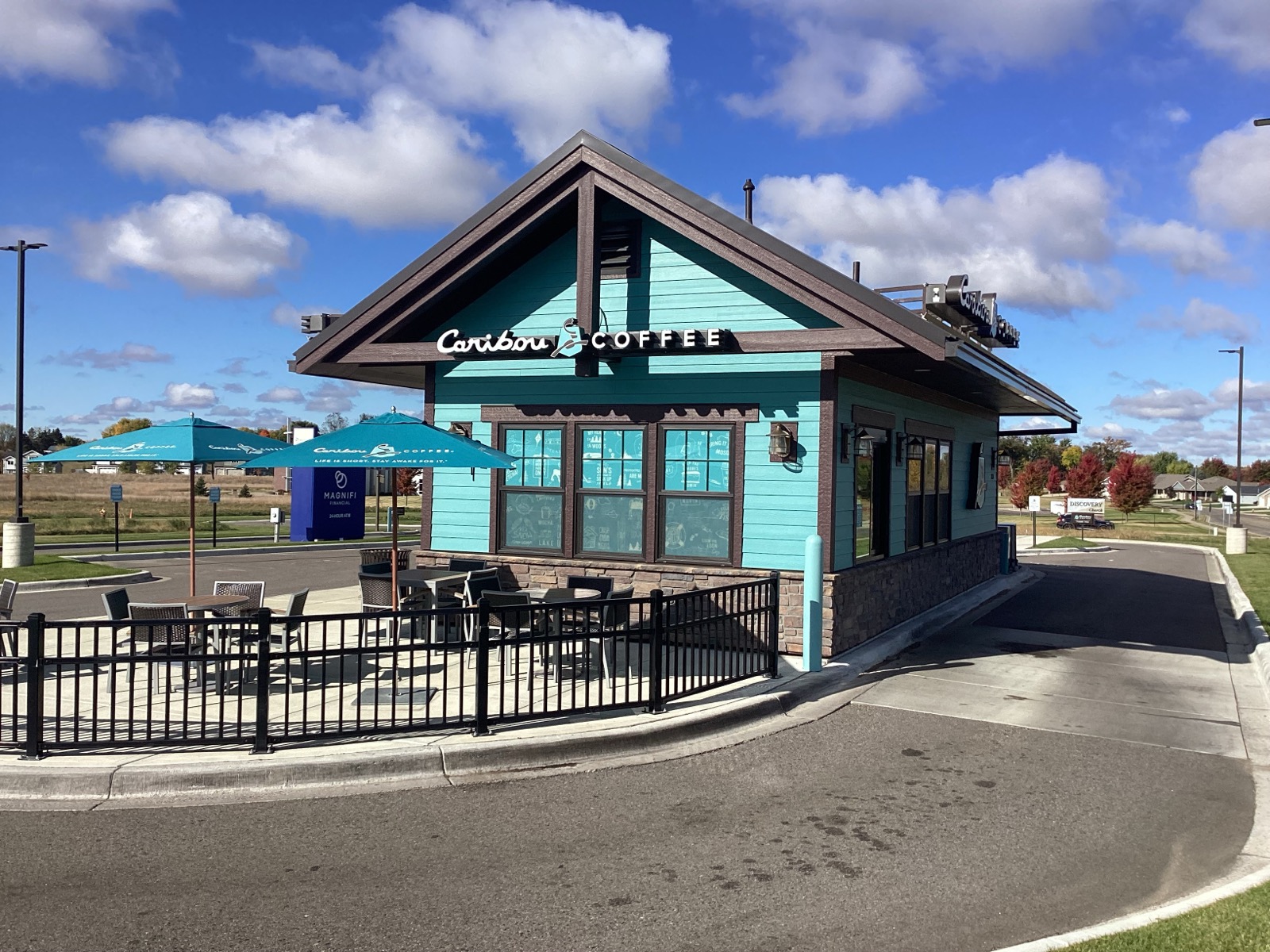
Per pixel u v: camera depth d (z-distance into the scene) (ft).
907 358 35.68
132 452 32.58
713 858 17.58
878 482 42.80
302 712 26.17
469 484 41.88
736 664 31.01
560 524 40.19
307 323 41.98
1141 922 14.60
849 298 32.96
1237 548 104.37
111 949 13.78
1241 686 33.58
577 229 38.63
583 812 20.02
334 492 105.19
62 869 16.75
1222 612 54.24
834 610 35.27
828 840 18.61
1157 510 349.61
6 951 13.65
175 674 31.30
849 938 14.52
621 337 35.99
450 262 38.50
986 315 41.22
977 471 61.93
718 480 37.55
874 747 25.23
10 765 21.13
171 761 21.48
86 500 184.24
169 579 65.82
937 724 27.66
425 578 37.24
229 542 100.07
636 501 38.91
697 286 37.78
